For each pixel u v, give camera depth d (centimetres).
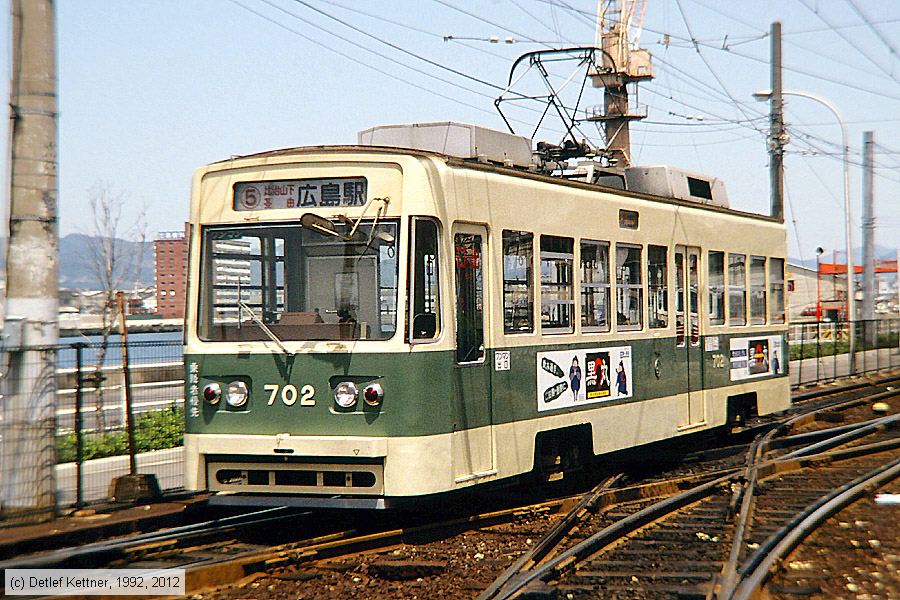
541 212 1102
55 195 969
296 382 937
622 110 5156
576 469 1180
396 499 920
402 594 763
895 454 1502
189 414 973
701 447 1650
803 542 904
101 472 1111
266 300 959
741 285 1606
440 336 942
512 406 1041
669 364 1366
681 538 923
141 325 1920
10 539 857
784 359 1756
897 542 904
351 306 934
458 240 977
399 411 913
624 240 1264
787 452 1566
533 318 1083
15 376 940
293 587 784
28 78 957
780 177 2784
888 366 3512
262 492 951
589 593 726
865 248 3722
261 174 970
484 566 840
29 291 952
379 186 937
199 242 987
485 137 1120
